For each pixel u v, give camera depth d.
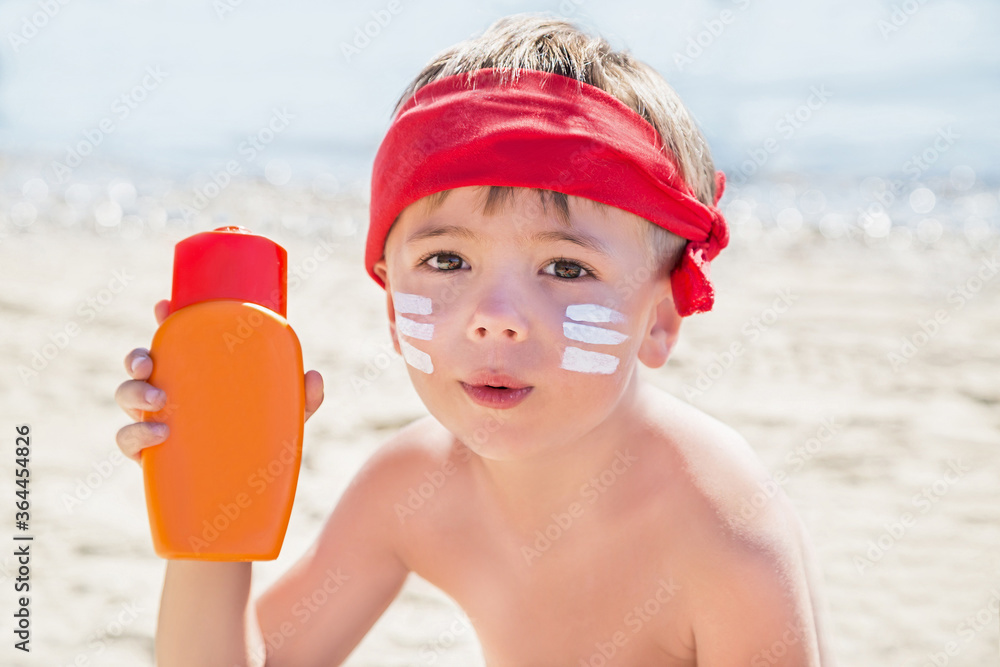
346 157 10.78
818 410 4.36
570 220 1.70
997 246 7.57
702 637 1.91
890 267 6.98
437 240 1.74
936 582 3.06
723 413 4.31
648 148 1.78
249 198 8.84
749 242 7.74
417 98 1.86
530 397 1.70
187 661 1.77
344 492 2.22
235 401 1.61
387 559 2.20
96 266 6.52
